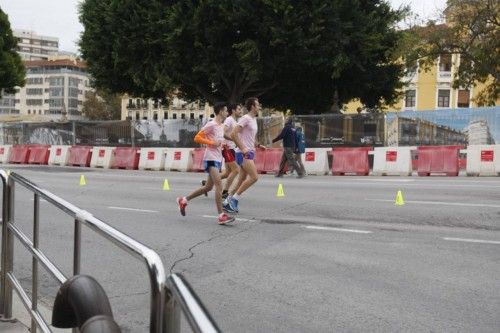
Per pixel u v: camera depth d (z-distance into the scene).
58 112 157.25
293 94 35.78
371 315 4.31
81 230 2.70
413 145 22.92
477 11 30.45
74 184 15.48
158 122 28.64
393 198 11.19
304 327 4.11
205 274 5.61
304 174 18.66
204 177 18.28
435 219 8.58
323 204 10.42
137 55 29.53
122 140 29.55
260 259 6.17
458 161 18.17
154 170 24.08
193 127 27.72
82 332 1.63
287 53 27.20
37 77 160.00
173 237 7.50
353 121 23.73
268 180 16.25
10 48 55.50
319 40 26.81
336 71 27.91
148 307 1.86
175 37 26.89
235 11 25.91
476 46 31.67
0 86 54.34
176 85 30.55
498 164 17.80
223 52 27.91
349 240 7.10
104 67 32.09
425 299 4.66
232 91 31.67
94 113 103.44
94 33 30.97
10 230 3.97
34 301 3.42
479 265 5.74
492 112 21.80
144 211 9.96
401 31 31.66
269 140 25.33
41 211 3.31
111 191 13.44
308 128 24.52
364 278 5.32
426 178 16.77
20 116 115.81
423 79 58.25
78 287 1.86
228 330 4.09
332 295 4.83
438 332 3.94
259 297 4.83
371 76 32.03
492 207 9.72
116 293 2.48
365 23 28.14
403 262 5.90
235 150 11.46
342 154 20.28
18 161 29.78
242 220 8.76
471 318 4.20
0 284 4.09
